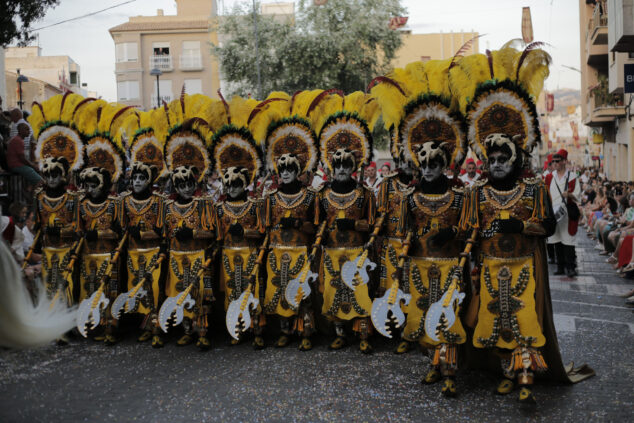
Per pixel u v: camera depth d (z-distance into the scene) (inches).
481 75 202.8
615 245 478.0
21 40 451.5
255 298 256.4
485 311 199.9
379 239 269.0
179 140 267.6
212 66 1761.8
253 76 1186.6
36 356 251.9
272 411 187.3
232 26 1203.9
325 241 261.6
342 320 255.6
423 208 213.6
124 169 288.7
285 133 263.7
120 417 183.6
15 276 145.4
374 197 260.5
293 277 260.7
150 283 272.5
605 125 1307.8
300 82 1180.5
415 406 190.5
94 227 278.1
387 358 244.4
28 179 396.2
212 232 265.6
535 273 197.3
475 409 187.2
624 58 834.2
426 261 213.6
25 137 418.3
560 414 180.5
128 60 1764.3
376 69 1186.6
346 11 1138.0
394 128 235.9
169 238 271.1
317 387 208.8
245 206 264.8
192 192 266.8
